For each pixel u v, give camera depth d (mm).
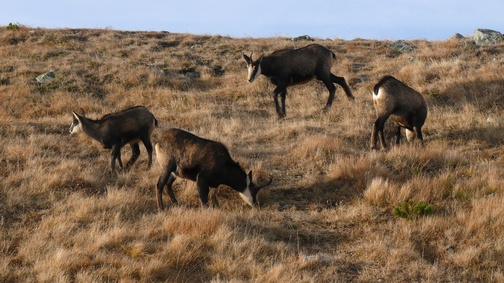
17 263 14992
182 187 21969
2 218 17719
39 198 19938
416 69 39812
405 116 26406
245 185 20141
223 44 53500
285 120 33844
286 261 15844
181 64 46969
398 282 14797
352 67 44719
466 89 34594
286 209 20453
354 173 22453
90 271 14414
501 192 20031
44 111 36000
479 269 15430
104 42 54312
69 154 26438
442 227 17516
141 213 19562
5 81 41531
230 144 27641
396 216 18781
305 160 25016
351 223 18750
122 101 38406
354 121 31406
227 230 17078
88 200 19516
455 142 27734
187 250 15938
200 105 36969
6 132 28203
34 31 57312
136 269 14656
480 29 51562
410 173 22844
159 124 32188
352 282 14812
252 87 40219
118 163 25609
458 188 20391
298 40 57500
